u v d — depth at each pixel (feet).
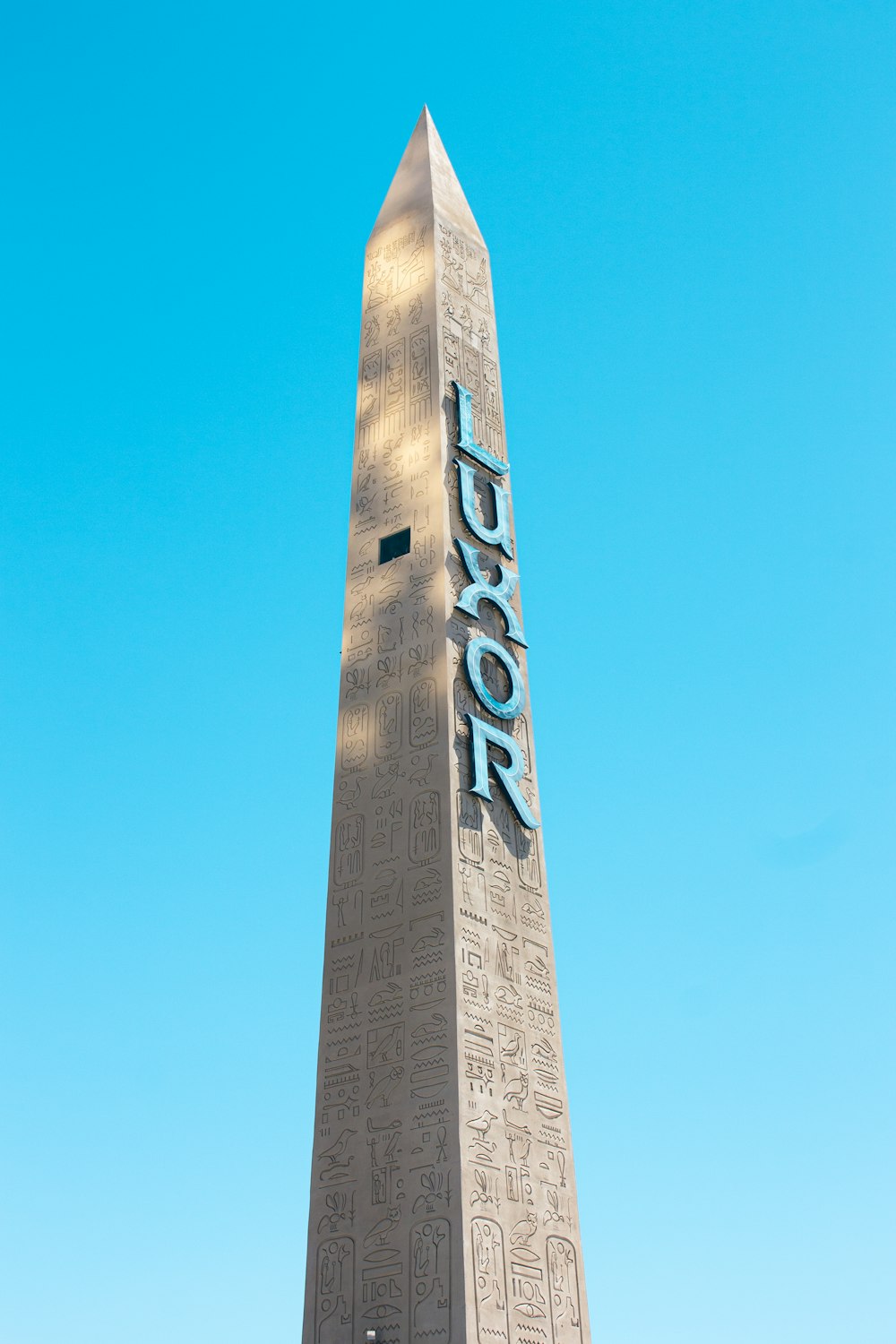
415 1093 124.26
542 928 139.95
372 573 154.10
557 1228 126.21
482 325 171.32
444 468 154.40
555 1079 133.39
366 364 168.96
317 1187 126.82
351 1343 118.01
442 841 133.59
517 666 150.61
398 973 130.72
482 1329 113.60
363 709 147.02
